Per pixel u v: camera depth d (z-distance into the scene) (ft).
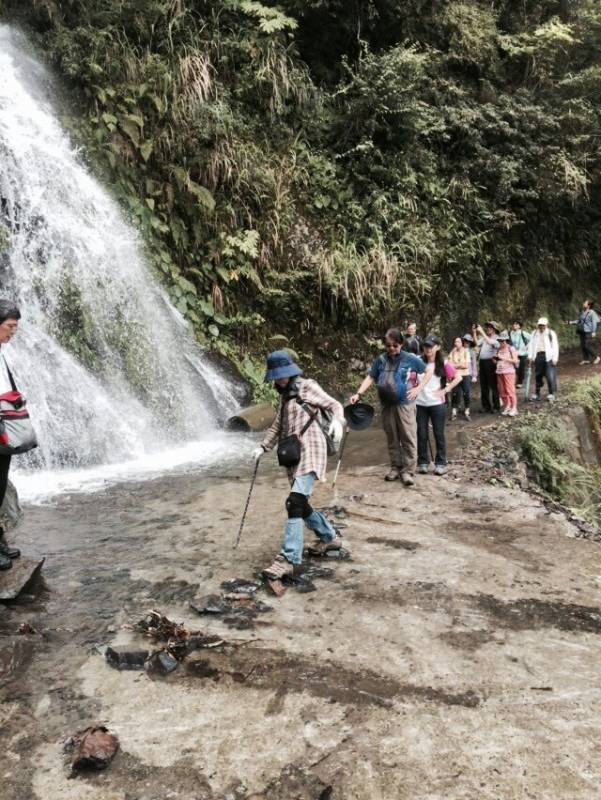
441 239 53.47
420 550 16.24
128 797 7.77
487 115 57.82
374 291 46.19
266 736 8.85
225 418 34.76
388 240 49.93
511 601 13.30
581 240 71.31
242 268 41.11
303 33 51.01
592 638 11.78
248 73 44.93
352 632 11.80
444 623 12.23
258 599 13.19
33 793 7.84
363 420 21.71
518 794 7.72
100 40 37.06
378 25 52.11
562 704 9.61
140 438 28.63
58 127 35.63
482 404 39.81
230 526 17.84
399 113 49.34
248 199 42.98
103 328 31.71
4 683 10.14
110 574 14.47
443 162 56.39
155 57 39.45
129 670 10.53
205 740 8.79
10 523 17.70
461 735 8.84
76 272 31.89
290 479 15.07
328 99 50.31
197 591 13.55
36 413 25.55
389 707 9.48
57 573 14.51
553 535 17.80
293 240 45.21
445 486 22.34
